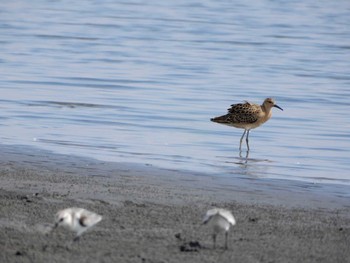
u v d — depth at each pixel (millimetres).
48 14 53281
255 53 38094
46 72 29859
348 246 10094
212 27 48031
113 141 18359
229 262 9250
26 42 39281
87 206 11531
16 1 61562
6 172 13938
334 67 34312
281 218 11461
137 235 10195
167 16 53406
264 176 15336
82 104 23453
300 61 35875
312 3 64625
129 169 15125
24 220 10664
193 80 29328
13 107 22391
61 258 9164
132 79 28984
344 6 63062
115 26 47500
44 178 13539
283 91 27594
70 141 18031
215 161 16766
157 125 20812
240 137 19906
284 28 48656
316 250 9875
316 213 12016
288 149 18547
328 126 21609
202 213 11461
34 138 18156
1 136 18203
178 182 14086
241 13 56188
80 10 56344
